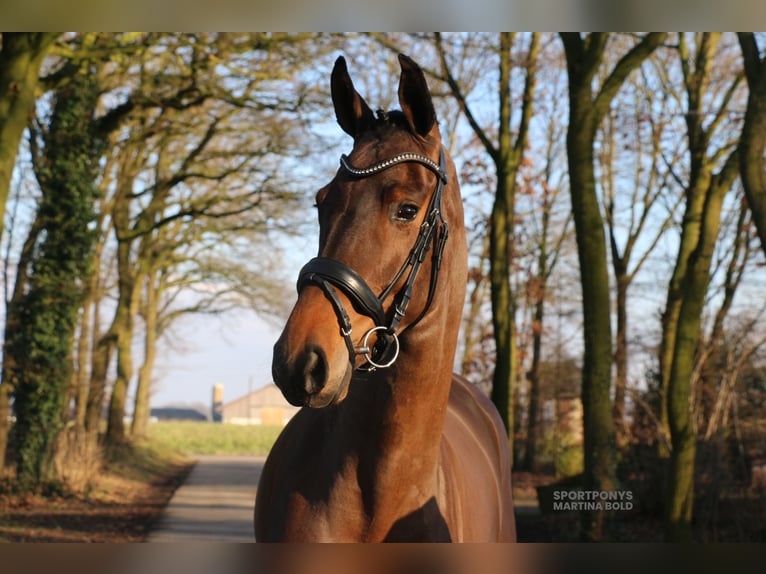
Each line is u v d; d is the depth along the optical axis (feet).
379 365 8.84
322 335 8.15
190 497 49.14
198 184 68.23
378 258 8.62
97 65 46.73
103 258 71.31
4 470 45.60
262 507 11.37
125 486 53.31
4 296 50.42
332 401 8.16
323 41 43.83
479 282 55.93
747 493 34.94
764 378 38.96
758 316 38.75
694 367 39.42
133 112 49.11
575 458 55.11
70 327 46.93
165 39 42.50
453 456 11.16
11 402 46.85
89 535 32.94
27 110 32.94
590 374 32.86
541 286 60.90
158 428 141.18
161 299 100.63
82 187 47.03
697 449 36.81
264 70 46.19
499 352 46.73
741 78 44.96
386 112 9.57
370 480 9.27
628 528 37.42
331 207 8.91
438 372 9.32
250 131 54.24
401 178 8.85
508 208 47.24
